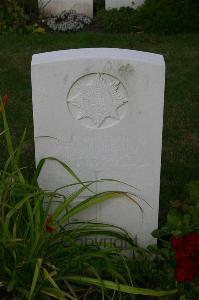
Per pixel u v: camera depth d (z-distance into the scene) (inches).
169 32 172.4
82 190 81.7
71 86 79.0
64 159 83.5
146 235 88.0
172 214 80.0
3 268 78.6
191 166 110.0
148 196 85.3
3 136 118.0
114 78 78.6
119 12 179.9
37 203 78.2
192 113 128.3
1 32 172.2
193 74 145.1
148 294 76.5
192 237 75.6
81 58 77.4
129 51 79.8
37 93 79.4
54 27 179.6
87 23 183.3
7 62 150.6
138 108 80.0
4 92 136.0
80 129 81.5
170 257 81.4
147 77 78.2
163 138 119.1
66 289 80.2
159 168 83.5
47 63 77.6
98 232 83.3
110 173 84.2
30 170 104.2
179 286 79.2
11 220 83.3
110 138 82.0
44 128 81.5
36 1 197.5
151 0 177.9
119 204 85.8
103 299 75.1
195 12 172.4
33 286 73.3
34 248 76.7
